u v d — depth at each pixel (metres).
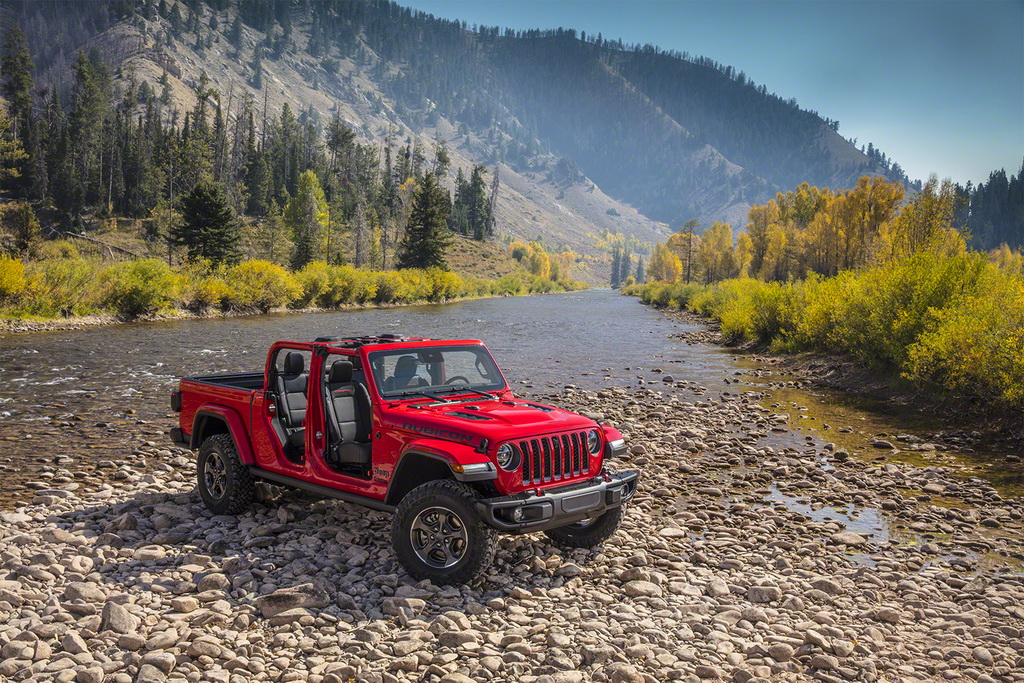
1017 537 8.02
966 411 15.00
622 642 5.12
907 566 7.09
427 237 99.81
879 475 10.68
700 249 129.88
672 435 13.12
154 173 132.62
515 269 165.75
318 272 65.62
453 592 5.75
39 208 116.44
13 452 10.88
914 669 4.96
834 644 5.16
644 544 7.29
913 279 19.58
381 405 6.49
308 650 4.89
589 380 21.06
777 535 7.98
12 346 25.66
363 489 6.53
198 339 30.47
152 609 5.44
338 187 161.75
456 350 7.41
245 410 7.62
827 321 25.23
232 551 6.63
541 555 6.80
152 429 12.75
